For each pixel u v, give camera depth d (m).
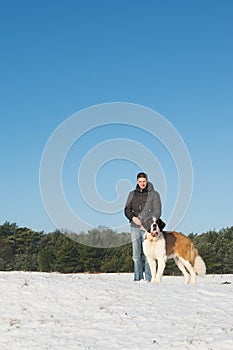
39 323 9.45
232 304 10.65
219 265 50.53
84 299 10.73
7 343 8.52
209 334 8.55
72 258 47.53
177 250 13.64
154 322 9.38
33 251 57.41
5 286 11.36
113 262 45.56
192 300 10.87
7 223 60.22
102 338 8.61
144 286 12.00
